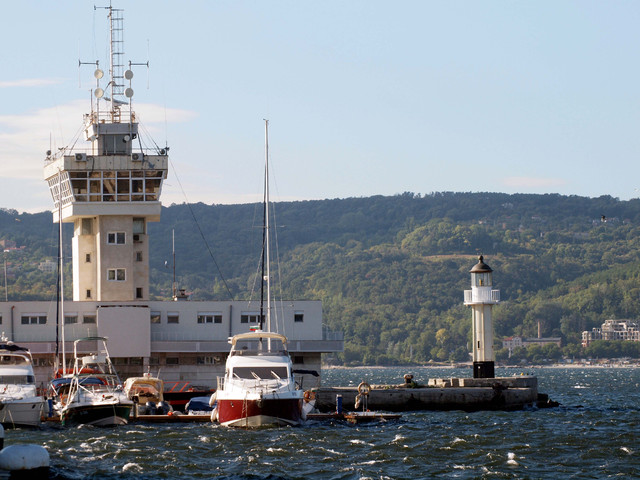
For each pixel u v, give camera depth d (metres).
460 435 157.25
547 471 123.88
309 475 120.44
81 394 168.12
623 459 133.12
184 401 198.88
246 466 125.88
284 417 162.50
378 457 133.62
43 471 104.94
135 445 142.62
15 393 162.00
